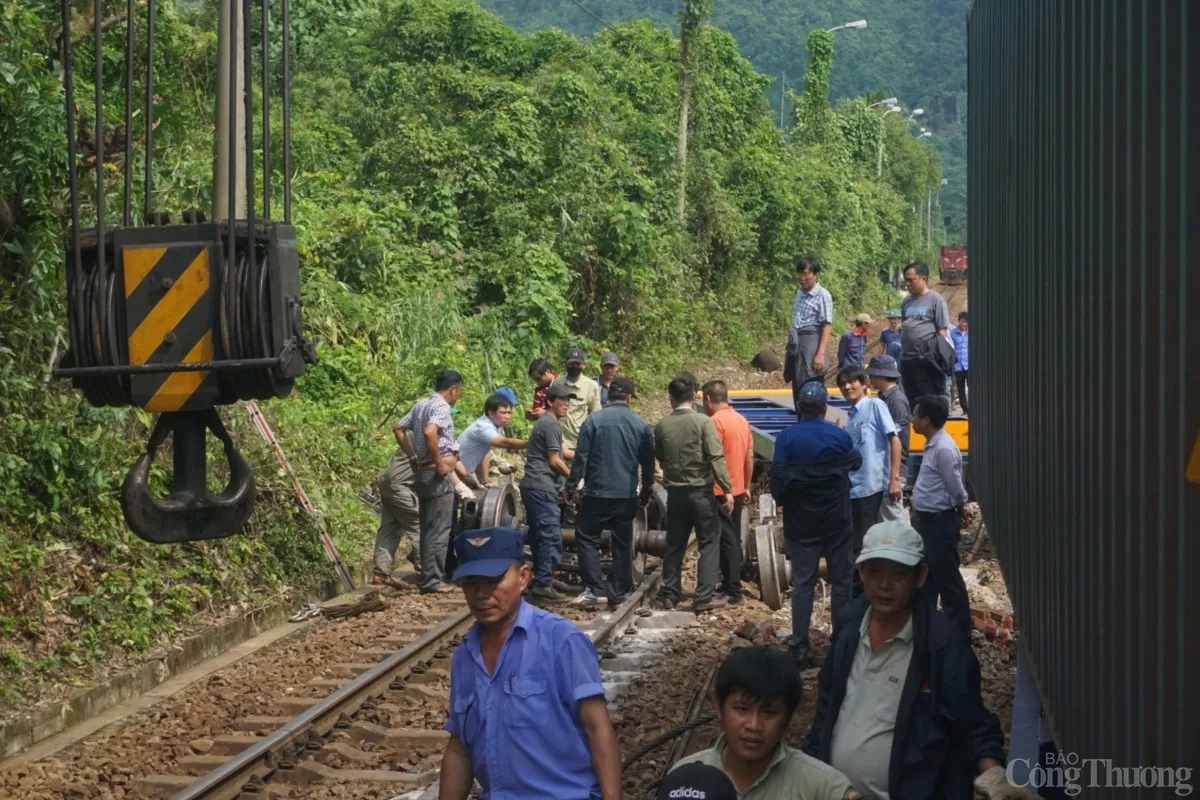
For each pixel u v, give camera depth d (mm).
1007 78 8828
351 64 35531
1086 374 4984
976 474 12047
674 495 12406
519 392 24328
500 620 4695
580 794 4617
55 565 11148
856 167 72812
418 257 25094
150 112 5980
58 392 12250
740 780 4230
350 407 18141
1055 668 5805
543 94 32594
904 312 15891
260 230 5863
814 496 10156
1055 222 6070
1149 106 3871
